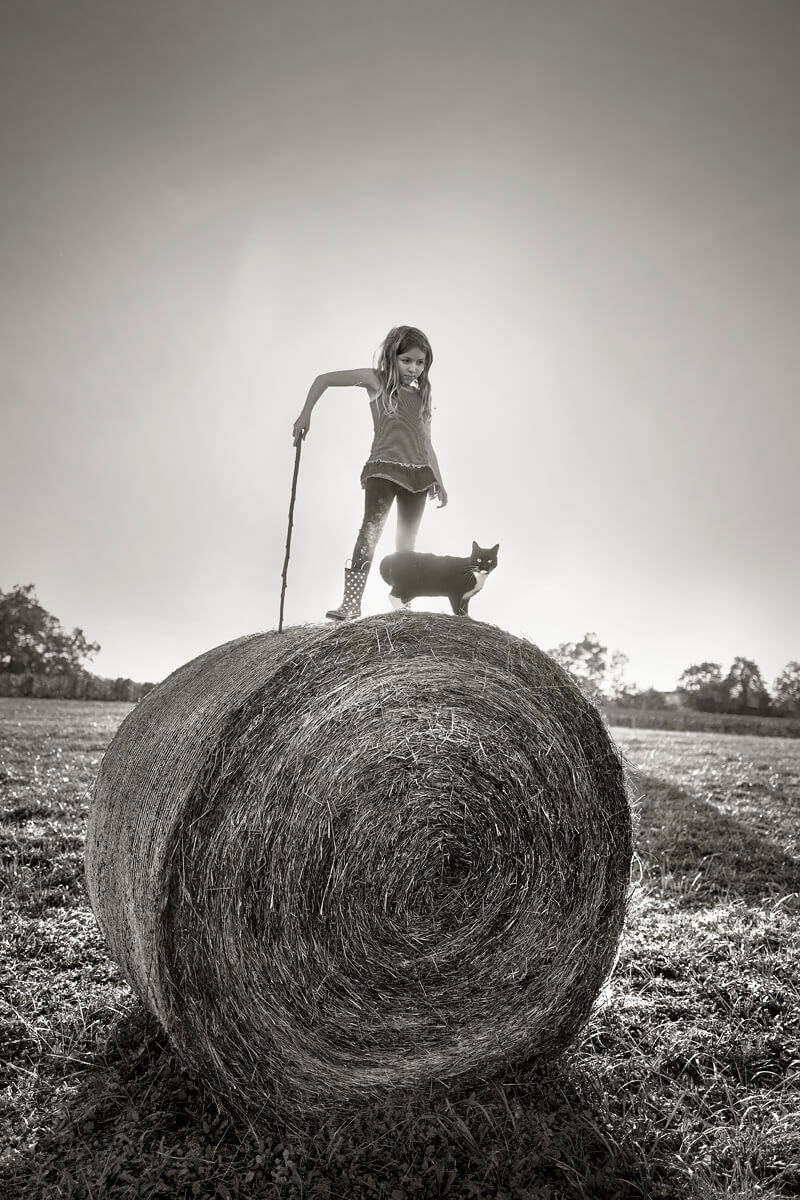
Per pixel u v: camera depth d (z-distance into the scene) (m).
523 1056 3.87
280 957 3.48
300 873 3.50
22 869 6.78
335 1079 3.57
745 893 6.95
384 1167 3.28
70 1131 3.37
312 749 3.54
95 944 5.23
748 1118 3.55
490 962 3.78
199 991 3.40
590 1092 3.77
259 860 3.45
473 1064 3.77
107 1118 3.53
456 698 3.78
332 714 3.59
